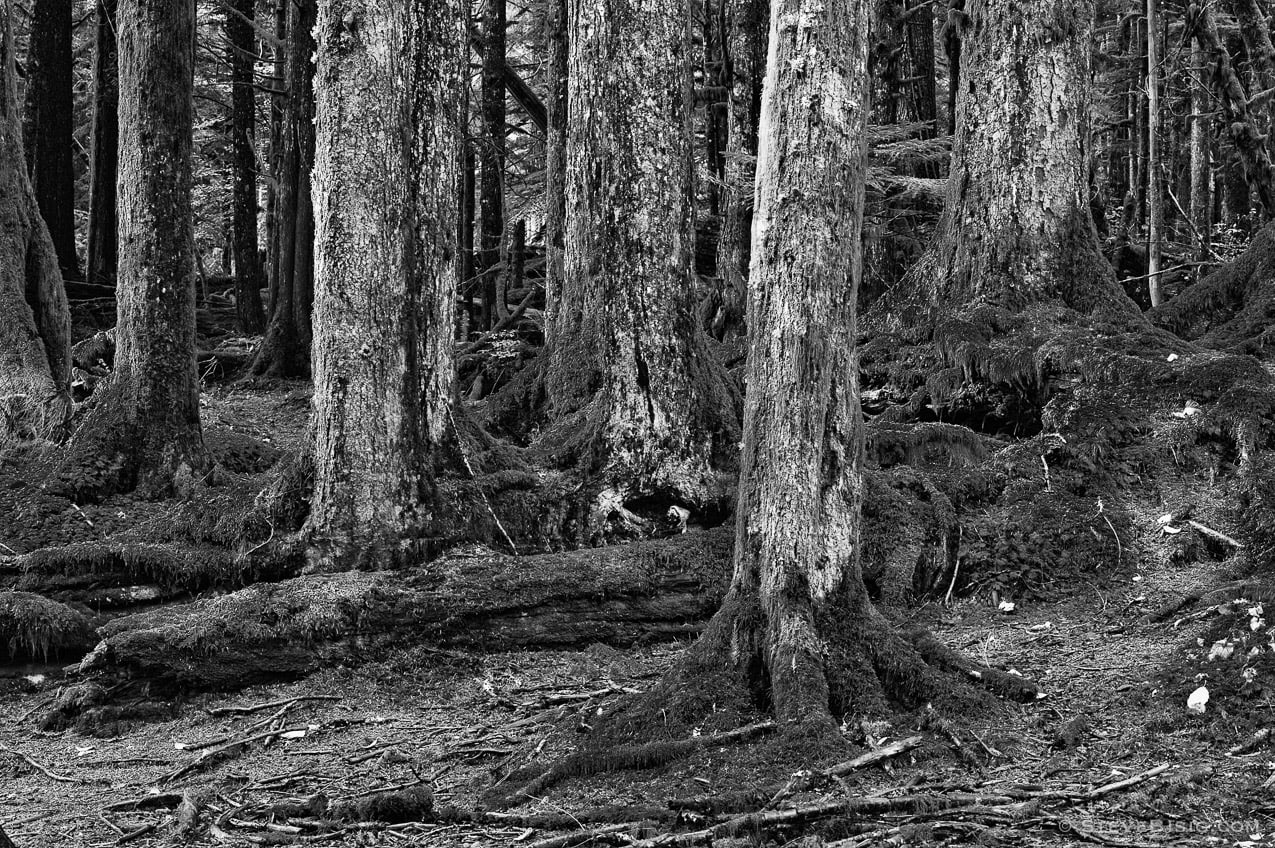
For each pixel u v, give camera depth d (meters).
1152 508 8.62
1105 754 5.65
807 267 6.36
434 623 8.21
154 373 11.31
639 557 8.73
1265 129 17.66
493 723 7.12
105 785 6.49
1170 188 21.89
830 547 6.43
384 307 8.73
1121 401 9.36
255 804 5.92
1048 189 10.63
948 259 11.16
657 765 5.81
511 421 11.59
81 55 30.48
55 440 11.77
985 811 4.91
